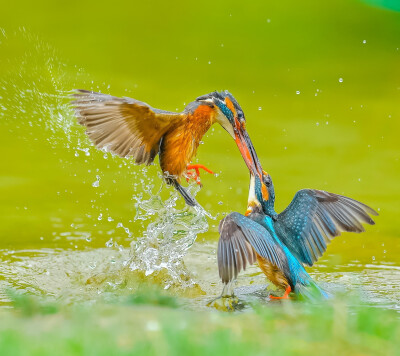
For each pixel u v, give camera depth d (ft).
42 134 58.75
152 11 97.66
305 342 19.72
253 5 102.37
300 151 58.44
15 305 28.07
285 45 90.22
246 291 31.63
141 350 17.75
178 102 67.26
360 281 33.63
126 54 81.82
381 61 86.38
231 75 78.74
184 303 30.19
